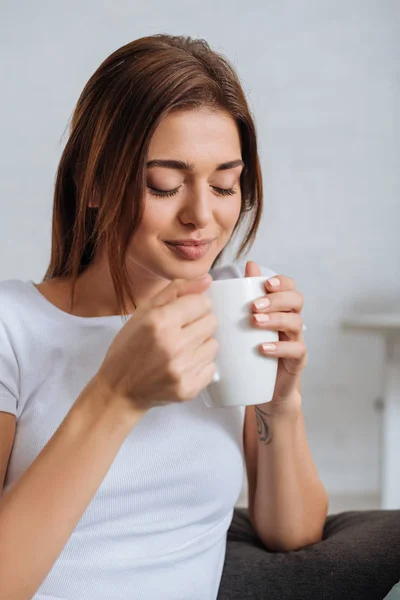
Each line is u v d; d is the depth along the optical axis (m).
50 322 1.04
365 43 3.44
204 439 1.06
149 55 0.89
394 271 3.49
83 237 1.02
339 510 3.27
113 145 0.90
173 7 3.38
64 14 3.36
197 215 0.88
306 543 1.19
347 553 1.09
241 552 1.17
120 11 3.37
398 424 2.44
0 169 3.40
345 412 3.51
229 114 0.90
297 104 3.45
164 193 0.88
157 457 1.03
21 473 0.99
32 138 3.39
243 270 1.21
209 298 0.83
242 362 0.85
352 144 3.47
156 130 0.87
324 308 3.49
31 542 0.77
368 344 3.49
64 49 3.37
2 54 3.36
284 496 1.16
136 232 0.90
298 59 3.44
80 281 1.07
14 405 0.99
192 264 0.91
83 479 0.78
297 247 3.47
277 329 0.87
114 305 1.07
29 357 1.02
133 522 1.02
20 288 1.07
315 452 3.53
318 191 3.47
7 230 3.41
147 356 0.75
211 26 3.40
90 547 0.99
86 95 0.97
